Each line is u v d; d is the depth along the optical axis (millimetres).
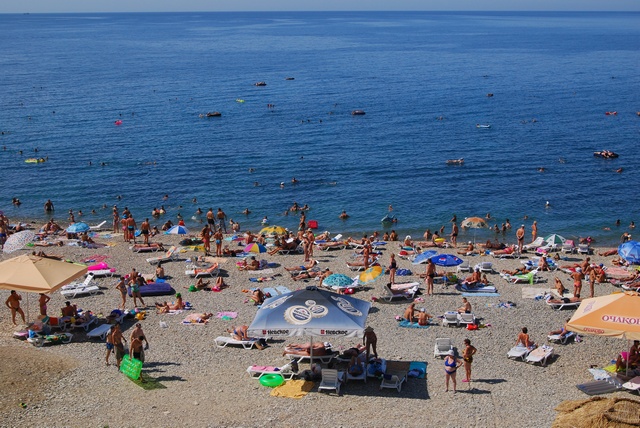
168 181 71312
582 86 145875
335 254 46344
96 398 24062
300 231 49562
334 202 64750
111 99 126750
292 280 39375
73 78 158625
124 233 49188
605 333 25641
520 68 184625
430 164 78188
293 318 25500
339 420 22797
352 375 25656
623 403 20500
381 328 31719
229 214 61281
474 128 98812
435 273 39875
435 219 60281
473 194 67250
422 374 26406
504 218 60562
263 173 74312
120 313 32031
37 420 22344
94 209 62688
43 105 118250
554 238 47406
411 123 103000
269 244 47906
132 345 26047
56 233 51844
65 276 30188
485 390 25203
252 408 23578
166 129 97938
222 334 30688
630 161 79500
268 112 113188
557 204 64188
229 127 99562
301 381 25719
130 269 41375
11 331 30469
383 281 39312
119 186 69562
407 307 34656
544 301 35625
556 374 26828
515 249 47594
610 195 66875
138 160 79625
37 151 83625
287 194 67125
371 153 83438
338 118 107312
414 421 22781
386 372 26016
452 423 22719
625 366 26656
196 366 27156
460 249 48125
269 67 187625
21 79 155500
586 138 91938
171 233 49781
